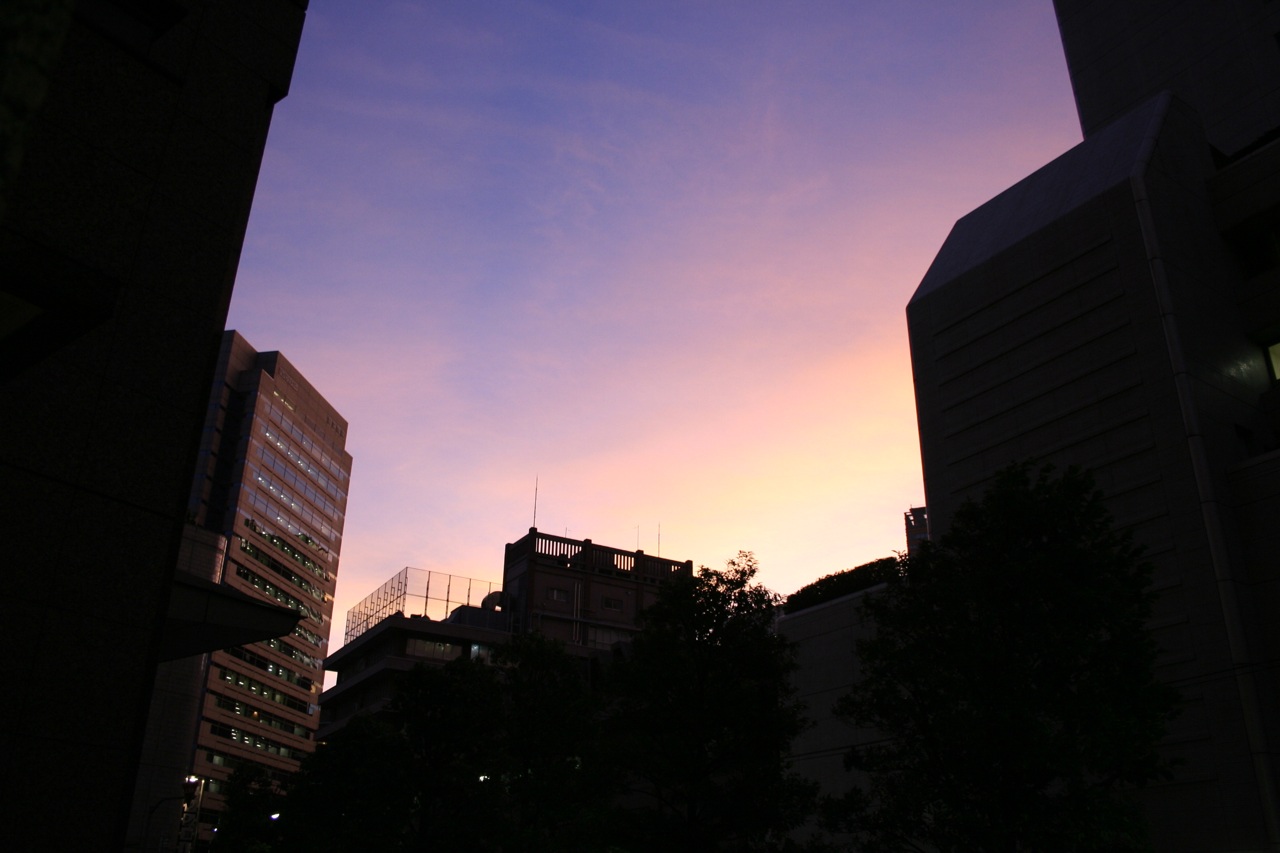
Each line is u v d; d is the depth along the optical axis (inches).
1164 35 2148.1
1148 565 952.9
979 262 1849.2
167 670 2785.4
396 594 3437.5
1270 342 1563.7
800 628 1889.8
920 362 1910.7
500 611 3528.5
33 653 482.0
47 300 389.1
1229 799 1192.2
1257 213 1584.6
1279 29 1927.9
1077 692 861.8
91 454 532.4
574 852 1213.1
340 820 1364.4
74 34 576.1
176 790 2667.3
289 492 5787.4
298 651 5482.3
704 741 1127.0
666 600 1200.8
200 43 665.6
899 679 975.0
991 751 845.8
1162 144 1647.4
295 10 753.0
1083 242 1641.2
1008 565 910.4
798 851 1100.5
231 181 654.5
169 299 592.4
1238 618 1259.2
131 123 595.8
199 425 593.6
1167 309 1470.2
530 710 1375.5
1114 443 1489.9
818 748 1744.6
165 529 560.1
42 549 498.9
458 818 1286.9
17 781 460.8
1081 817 797.2
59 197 543.5
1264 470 1332.4
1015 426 1672.0
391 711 1418.6
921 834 922.7
